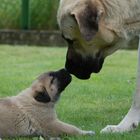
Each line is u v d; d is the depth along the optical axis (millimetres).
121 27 8898
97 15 8281
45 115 8578
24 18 23828
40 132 8617
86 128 9430
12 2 24203
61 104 11531
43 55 20641
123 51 21547
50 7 24109
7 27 24422
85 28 8141
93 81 14945
